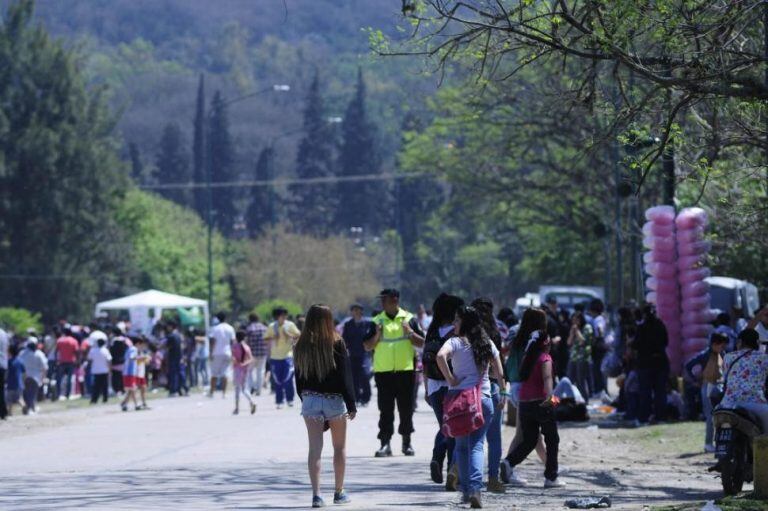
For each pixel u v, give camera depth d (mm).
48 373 99062
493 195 121062
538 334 35875
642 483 39062
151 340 104188
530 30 35656
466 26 36781
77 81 192500
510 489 36250
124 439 54469
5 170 181375
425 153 122812
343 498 31891
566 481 39156
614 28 34312
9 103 187375
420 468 41656
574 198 115938
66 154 186625
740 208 46594
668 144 39156
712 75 34500
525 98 88188
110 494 34594
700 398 57375
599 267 133875
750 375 33688
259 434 55906
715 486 38375
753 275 87625
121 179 197125
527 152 106562
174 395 94688
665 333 57375
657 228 62625
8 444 53125
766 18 36281
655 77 34500
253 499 33344
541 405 35719
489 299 35750
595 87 39406
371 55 36281
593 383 73500
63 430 60781
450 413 30703
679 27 34500
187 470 41625
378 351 45031
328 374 31031
